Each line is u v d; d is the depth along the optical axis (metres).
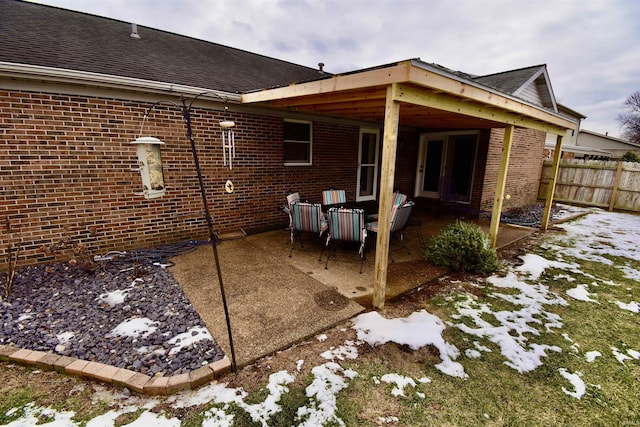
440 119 6.02
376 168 8.59
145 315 3.03
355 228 4.29
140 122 4.57
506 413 2.08
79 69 4.04
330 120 7.00
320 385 2.25
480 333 2.97
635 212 9.32
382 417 2.01
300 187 6.73
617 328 3.16
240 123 5.57
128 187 4.62
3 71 3.46
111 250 4.62
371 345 2.71
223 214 5.67
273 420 1.96
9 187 3.79
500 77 9.75
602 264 4.96
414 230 6.79
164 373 2.26
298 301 3.40
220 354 2.49
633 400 2.23
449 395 2.21
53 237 4.15
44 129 3.91
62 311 3.04
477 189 8.43
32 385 2.20
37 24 5.24
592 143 26.89
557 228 7.34
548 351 2.75
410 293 3.76
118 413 1.99
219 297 3.44
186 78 5.17
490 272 4.45
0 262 3.87
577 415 2.09
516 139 9.07
